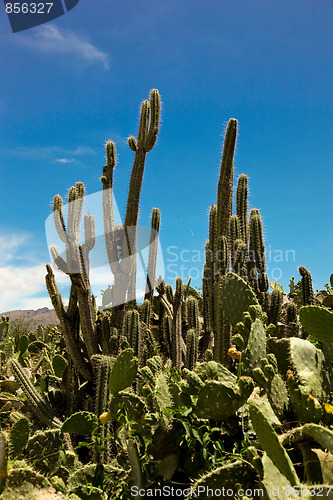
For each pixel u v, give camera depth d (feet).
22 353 26.18
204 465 7.32
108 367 12.03
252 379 7.57
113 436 8.84
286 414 7.52
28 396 14.61
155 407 8.34
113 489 8.36
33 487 7.51
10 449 8.47
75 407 16.26
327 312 8.51
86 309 16.83
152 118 19.27
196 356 16.94
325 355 8.59
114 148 19.26
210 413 7.52
